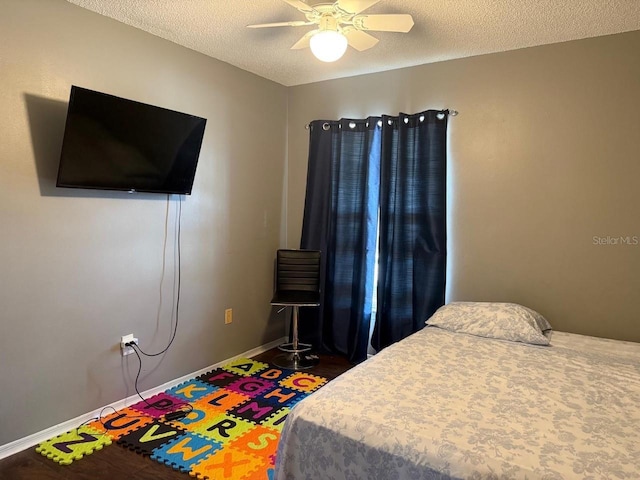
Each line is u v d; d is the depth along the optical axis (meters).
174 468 2.18
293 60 3.39
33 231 2.34
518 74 3.08
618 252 2.82
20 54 2.25
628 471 1.29
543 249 3.05
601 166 2.84
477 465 1.34
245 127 3.67
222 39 2.97
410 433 1.50
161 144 2.78
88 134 2.40
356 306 3.70
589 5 2.38
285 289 3.86
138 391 2.93
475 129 3.25
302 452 1.62
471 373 2.08
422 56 3.25
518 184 3.11
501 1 2.34
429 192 3.35
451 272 3.38
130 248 2.84
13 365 2.28
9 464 2.20
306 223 3.96
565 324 3.00
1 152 2.20
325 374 3.43
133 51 2.77
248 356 3.84
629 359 2.33
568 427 1.56
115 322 2.77
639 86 2.71
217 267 3.49
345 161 3.74
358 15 2.27
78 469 2.16
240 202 3.67
